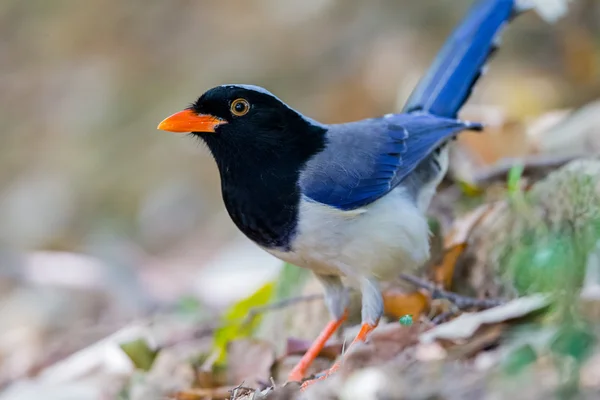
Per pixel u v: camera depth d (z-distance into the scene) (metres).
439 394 6.54
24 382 13.11
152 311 15.10
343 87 19.70
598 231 7.72
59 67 23.44
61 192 20.64
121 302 16.11
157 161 20.78
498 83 16.61
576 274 7.32
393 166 9.70
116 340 12.47
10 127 22.61
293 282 11.59
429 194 10.55
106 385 11.41
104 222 19.73
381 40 19.98
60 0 24.81
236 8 23.05
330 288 10.00
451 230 10.73
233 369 10.08
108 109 22.17
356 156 9.55
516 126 12.92
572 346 6.23
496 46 11.40
